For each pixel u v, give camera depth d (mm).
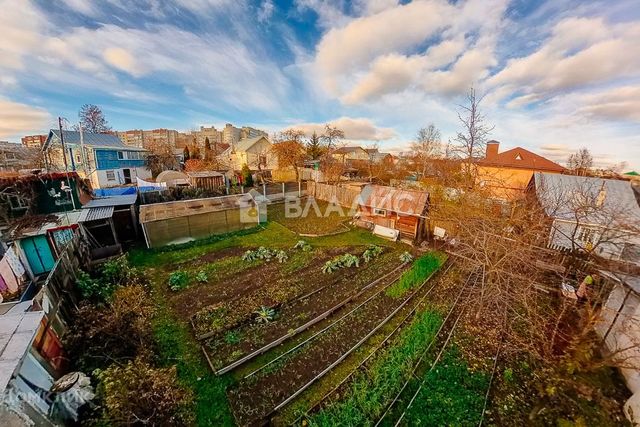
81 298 9211
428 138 44219
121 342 7332
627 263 9594
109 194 23453
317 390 6637
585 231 13125
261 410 6086
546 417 6180
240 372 7082
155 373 5855
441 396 6539
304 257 14305
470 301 10578
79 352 6859
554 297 10836
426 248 16078
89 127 47906
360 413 6016
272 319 9195
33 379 4969
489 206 13461
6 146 36594
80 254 11117
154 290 10766
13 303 8508
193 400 6223
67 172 14383
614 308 8312
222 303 9930
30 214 13383
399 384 6848
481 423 5957
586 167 31375
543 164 31922
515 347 8227
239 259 13773
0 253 10961
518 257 8539
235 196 18766
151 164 36688
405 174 42094
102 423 5094
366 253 14359
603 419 6180
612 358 7375
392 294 10992
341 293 10992
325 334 8602
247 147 46281
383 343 8266
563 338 8289
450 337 8688
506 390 6895
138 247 14820
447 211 16656
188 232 15875
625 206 14125
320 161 40906
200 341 8086
